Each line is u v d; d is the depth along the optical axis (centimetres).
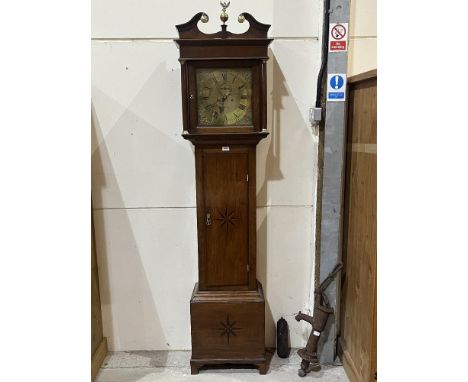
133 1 186
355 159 187
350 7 192
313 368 198
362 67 202
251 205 183
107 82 193
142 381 189
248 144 177
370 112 167
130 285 209
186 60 165
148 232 205
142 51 190
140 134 197
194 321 188
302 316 196
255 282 191
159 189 201
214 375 192
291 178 201
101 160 198
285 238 206
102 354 204
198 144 177
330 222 193
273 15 188
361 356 177
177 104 195
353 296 190
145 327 212
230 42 164
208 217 184
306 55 191
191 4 187
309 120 196
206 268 189
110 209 202
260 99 170
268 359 205
